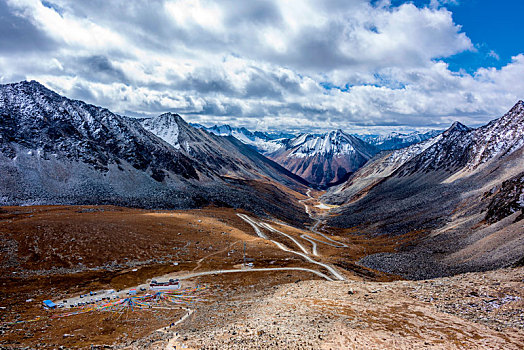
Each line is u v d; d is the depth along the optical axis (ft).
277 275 283.38
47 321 173.99
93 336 153.58
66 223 332.39
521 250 251.39
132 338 148.05
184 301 219.20
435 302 137.80
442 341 95.76
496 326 106.32
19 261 256.52
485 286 144.97
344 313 131.95
